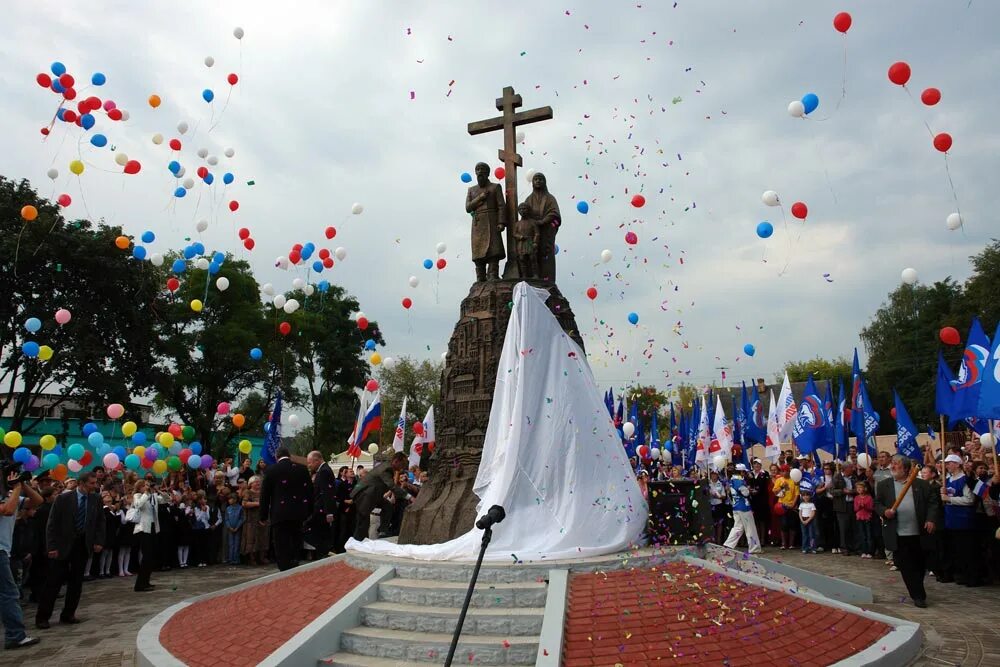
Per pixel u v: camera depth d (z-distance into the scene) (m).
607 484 9.59
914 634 7.36
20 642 8.53
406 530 10.91
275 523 11.10
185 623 8.91
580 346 11.80
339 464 33.12
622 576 8.13
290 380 36.69
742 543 18.39
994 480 11.27
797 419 18.41
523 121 12.77
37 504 9.07
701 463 19.39
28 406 26.00
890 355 48.62
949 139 7.73
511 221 12.55
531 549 8.91
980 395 11.87
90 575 14.20
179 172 11.58
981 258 37.12
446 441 11.52
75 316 25.27
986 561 11.80
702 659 6.46
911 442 15.29
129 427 11.41
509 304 11.70
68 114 10.52
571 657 6.56
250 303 34.88
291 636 7.46
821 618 7.59
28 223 23.70
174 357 31.50
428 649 7.05
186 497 16.02
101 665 7.68
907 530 9.78
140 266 27.05
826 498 16.64
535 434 9.81
